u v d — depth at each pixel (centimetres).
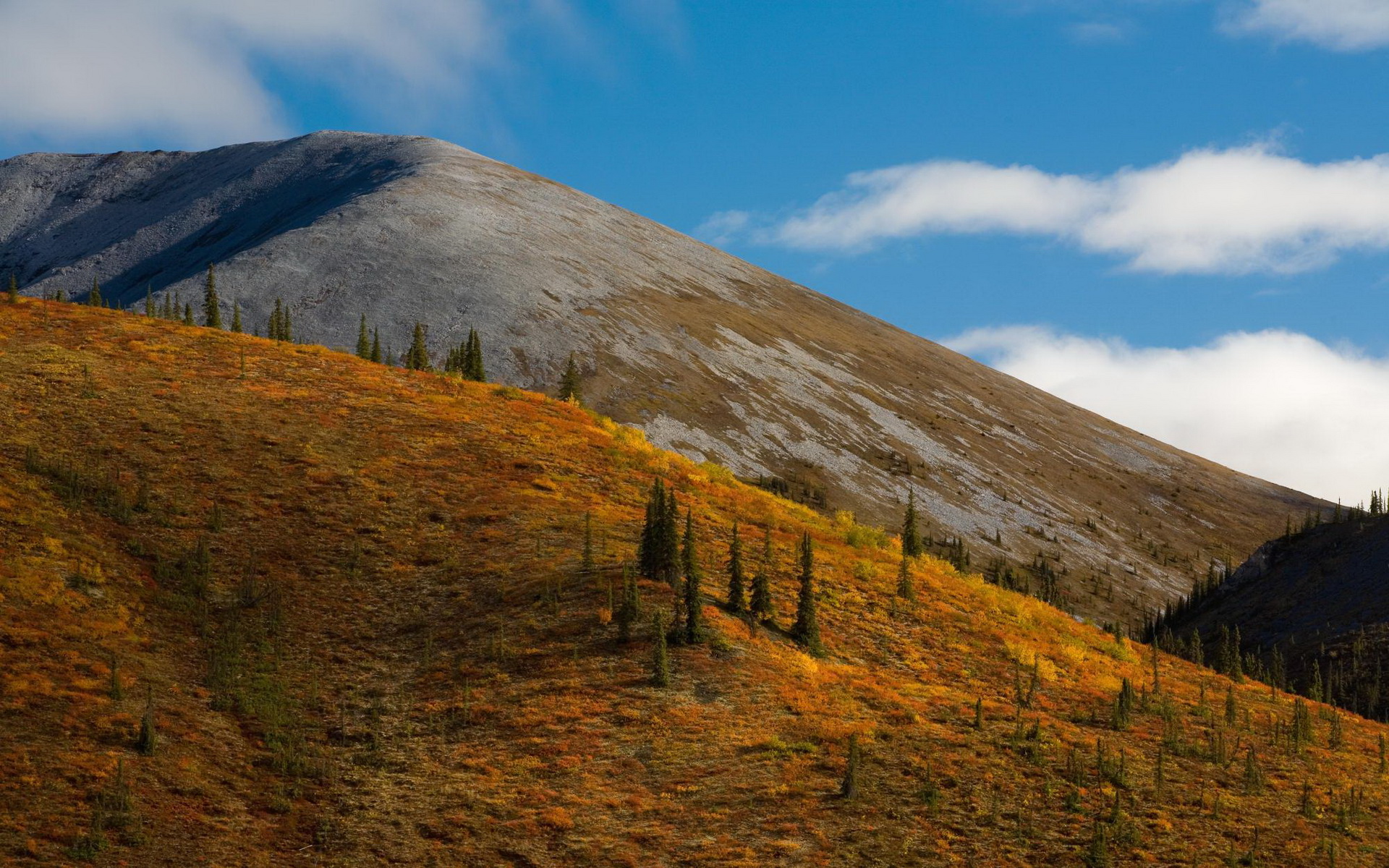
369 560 4925
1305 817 3697
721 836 3116
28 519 4553
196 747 3356
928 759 3688
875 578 5791
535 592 4638
